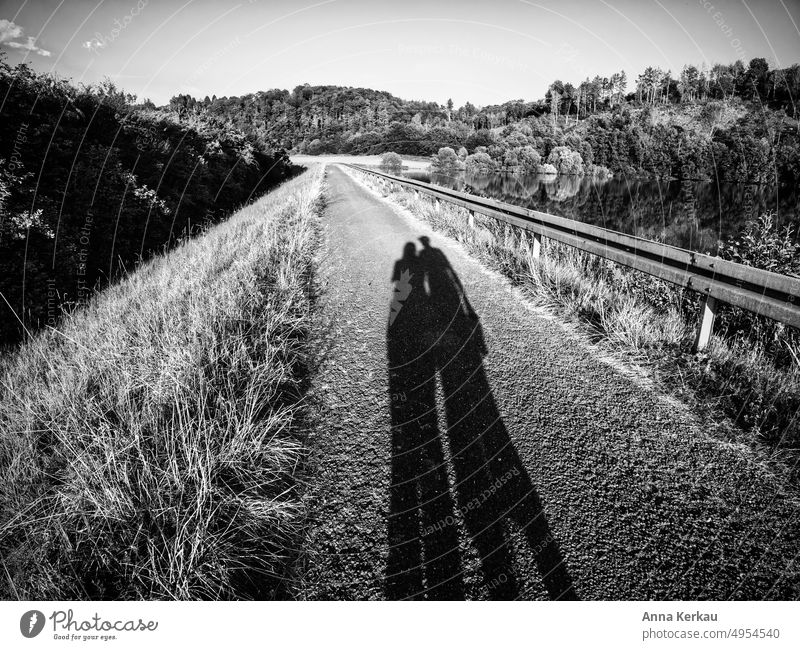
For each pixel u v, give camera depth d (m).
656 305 4.55
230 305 4.00
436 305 4.92
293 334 4.13
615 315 4.00
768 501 2.11
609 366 3.43
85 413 2.63
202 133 13.81
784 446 2.41
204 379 2.84
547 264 5.50
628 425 2.71
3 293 4.98
